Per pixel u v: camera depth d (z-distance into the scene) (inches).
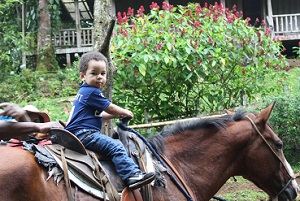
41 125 111.7
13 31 588.4
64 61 700.7
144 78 268.1
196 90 299.3
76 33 677.3
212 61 278.7
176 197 123.5
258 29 312.2
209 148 140.9
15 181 94.9
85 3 808.9
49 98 488.4
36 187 97.5
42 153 104.5
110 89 208.2
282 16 690.8
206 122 143.0
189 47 264.7
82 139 115.3
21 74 546.0
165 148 136.6
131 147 122.0
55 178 101.7
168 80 275.7
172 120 277.3
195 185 135.9
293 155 309.6
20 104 446.0
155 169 122.2
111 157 114.4
